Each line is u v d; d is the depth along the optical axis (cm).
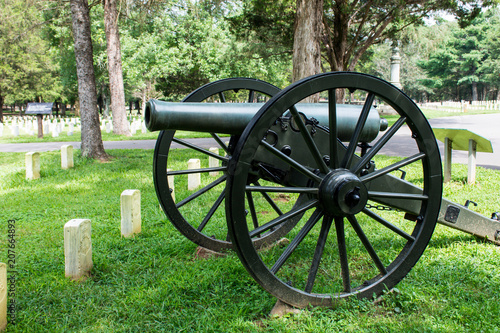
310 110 346
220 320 289
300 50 862
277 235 427
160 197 374
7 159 1127
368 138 371
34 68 3594
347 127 354
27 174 837
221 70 2578
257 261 265
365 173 332
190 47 2588
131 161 1061
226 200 254
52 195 695
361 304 297
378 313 298
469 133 684
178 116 272
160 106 267
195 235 394
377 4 1573
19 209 605
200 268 371
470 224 401
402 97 286
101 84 3672
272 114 252
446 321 281
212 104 291
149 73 2472
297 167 275
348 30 1858
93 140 1070
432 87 6662
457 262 373
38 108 1823
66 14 2252
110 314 298
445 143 730
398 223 506
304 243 430
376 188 337
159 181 372
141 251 418
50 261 400
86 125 1063
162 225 511
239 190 252
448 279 343
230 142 372
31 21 2348
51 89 4044
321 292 323
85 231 361
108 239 455
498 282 337
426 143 301
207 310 298
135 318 291
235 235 254
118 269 376
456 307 302
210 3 2203
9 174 875
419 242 315
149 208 583
